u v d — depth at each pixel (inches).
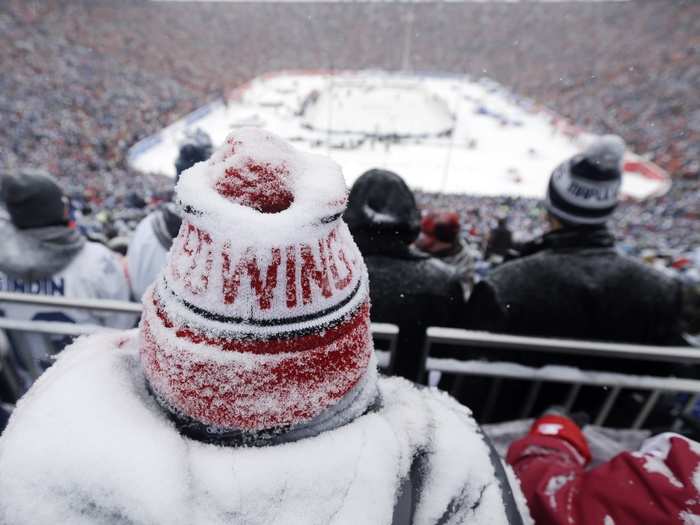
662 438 43.3
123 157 1168.8
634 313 74.3
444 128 1544.0
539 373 76.5
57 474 25.2
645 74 1910.7
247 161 27.9
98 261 89.0
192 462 26.8
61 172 1013.2
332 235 28.5
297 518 26.0
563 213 79.5
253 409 27.6
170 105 1583.4
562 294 74.2
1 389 81.4
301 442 28.3
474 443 34.7
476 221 690.2
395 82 2114.9
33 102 1373.0
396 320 75.3
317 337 27.2
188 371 27.0
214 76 1979.6
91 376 29.5
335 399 29.3
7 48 1612.9
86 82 1594.5
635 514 38.1
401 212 73.0
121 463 25.3
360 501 26.9
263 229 25.3
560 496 43.3
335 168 29.2
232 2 2662.4
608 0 2566.4
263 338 26.3
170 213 91.2
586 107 1772.9
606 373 75.9
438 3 2701.8
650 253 362.0
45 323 79.0
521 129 1582.2
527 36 2449.6
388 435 30.2
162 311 28.3
